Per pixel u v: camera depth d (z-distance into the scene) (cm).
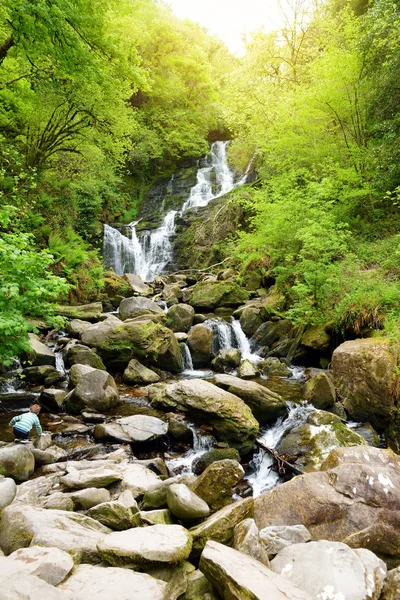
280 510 419
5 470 495
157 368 1018
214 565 279
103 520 382
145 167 3164
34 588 225
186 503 396
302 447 629
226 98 2438
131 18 2000
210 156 3434
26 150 1694
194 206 2664
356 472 430
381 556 376
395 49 1140
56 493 439
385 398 711
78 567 273
